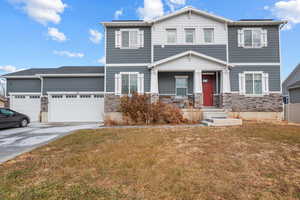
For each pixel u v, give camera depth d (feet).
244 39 40.81
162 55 40.75
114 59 40.98
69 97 45.39
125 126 31.96
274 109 39.45
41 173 11.60
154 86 39.14
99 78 46.42
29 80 47.50
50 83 46.52
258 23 40.16
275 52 40.42
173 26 40.96
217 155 14.87
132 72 40.70
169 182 10.28
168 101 41.70
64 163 13.28
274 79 40.04
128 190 9.48
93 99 45.34
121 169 12.13
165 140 20.03
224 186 9.86
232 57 40.50
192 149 16.52
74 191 9.35
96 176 11.14
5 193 9.19
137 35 41.11
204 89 43.04
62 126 35.09
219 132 23.95
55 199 8.65
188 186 9.83
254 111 39.50
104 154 15.21
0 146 19.12
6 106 46.57
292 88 54.70
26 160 14.14
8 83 47.52
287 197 8.90
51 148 17.47
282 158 14.15
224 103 38.42
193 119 36.09
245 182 10.36
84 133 24.80
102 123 40.34
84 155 15.02
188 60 38.78
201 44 40.57
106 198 8.73
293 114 38.17
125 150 16.31
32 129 31.53
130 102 35.53
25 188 9.68
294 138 20.18
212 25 40.78
